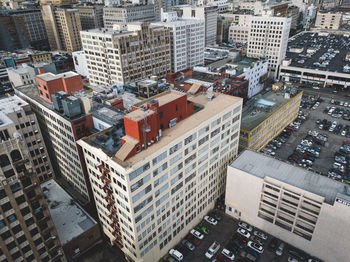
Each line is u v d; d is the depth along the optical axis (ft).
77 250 271.49
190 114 268.00
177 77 525.34
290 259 266.36
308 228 259.80
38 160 337.31
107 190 224.94
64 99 293.23
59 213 293.84
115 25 533.96
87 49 515.91
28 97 356.59
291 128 503.20
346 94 648.38
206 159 276.82
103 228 282.77
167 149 220.23
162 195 234.58
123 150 207.51
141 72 513.04
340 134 484.74
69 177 353.10
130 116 209.36
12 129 185.68
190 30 619.67
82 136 295.89
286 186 256.32
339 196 230.68
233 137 309.63
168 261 268.82
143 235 231.09
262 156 303.48
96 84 544.62
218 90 477.77
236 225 309.22
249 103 463.01
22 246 203.41
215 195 323.57
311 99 620.90
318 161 415.23
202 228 301.22
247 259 270.05
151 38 508.12
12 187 183.83
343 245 238.07
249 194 287.28
